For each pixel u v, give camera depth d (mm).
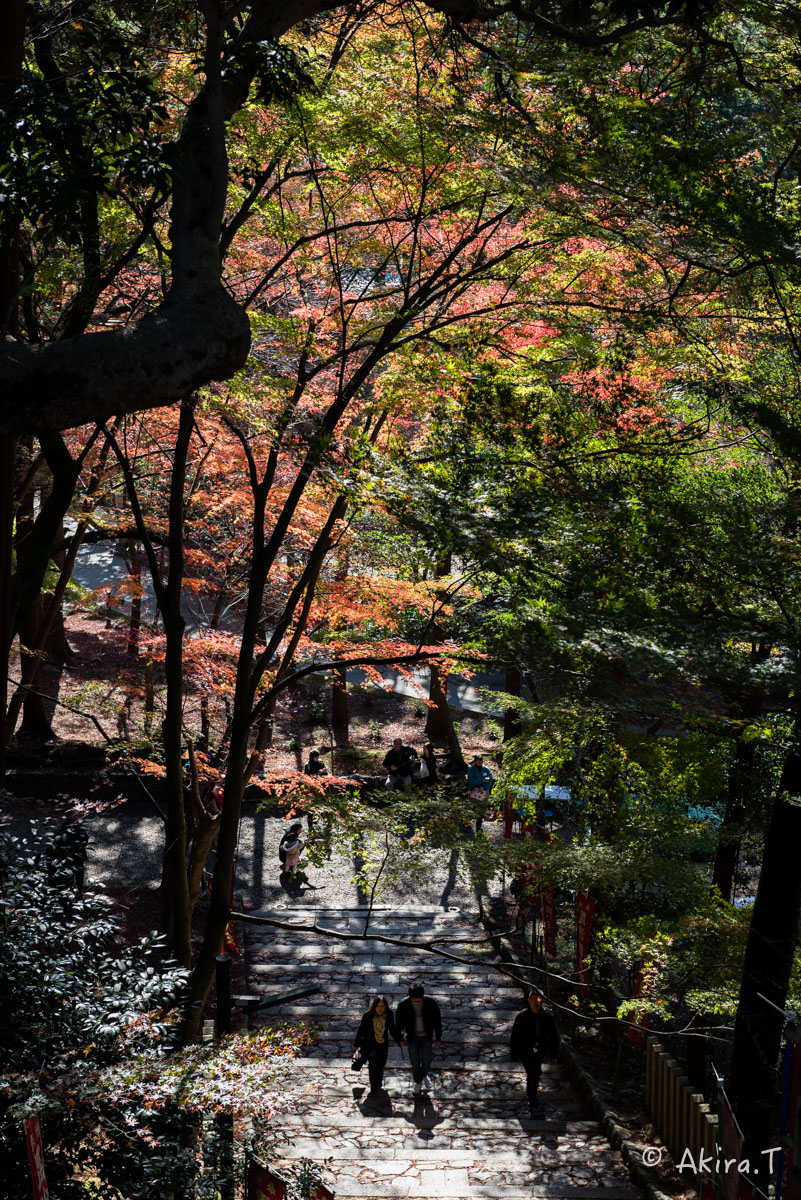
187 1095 7648
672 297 9039
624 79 10172
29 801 21359
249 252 12148
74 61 9820
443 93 10266
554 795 18516
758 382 10531
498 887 21078
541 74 9102
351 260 11711
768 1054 10562
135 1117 7559
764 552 8047
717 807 16516
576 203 8375
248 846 22141
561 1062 16266
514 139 8891
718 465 12852
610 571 7883
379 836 17484
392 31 10953
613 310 9625
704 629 7250
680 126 9391
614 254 11078
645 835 14578
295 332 10398
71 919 9992
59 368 4250
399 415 13320
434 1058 15875
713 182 8508
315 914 19844
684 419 12555
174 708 10344
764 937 10578
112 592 19297
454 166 10148
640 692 7504
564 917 19781
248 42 6988
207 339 4637
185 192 5340
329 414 9969
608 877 13414
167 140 9141
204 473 15625
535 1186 12703
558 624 7250
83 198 5625
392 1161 13109
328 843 12906
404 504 8406
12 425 4305
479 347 10219
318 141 9789
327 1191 8734
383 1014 14492
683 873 13391
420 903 20547
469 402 9141
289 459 10859
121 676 17203
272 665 16703
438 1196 12367
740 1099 10617
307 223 11523
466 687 29469
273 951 18562
